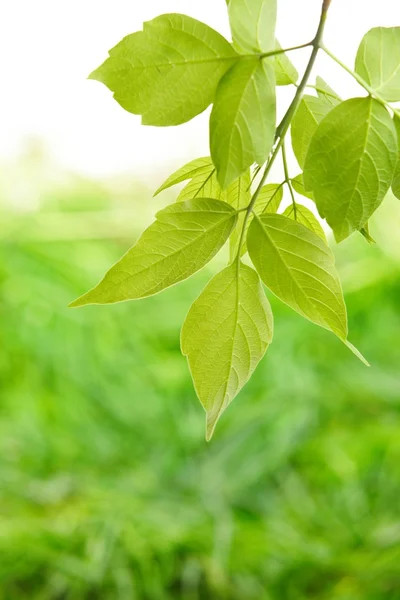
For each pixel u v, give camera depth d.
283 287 0.57
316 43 0.55
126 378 2.84
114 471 2.59
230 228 0.57
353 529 2.26
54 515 2.34
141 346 2.94
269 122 0.54
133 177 3.53
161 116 0.54
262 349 0.58
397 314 2.95
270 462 2.45
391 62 0.57
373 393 2.66
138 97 0.54
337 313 0.57
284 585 2.11
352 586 2.06
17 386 2.81
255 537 2.18
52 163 3.57
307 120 0.61
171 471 2.54
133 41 0.54
